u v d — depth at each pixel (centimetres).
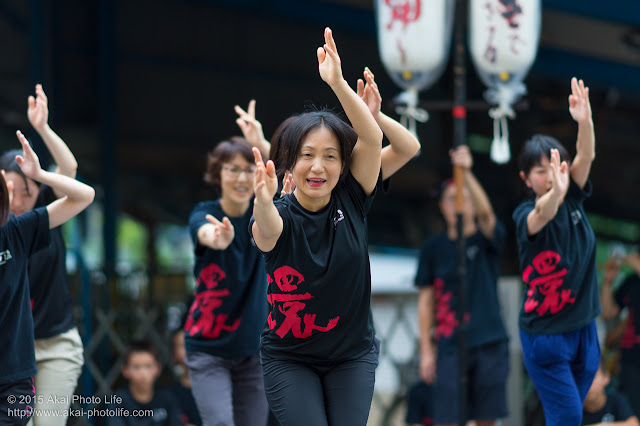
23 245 599
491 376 907
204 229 686
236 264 700
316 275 523
